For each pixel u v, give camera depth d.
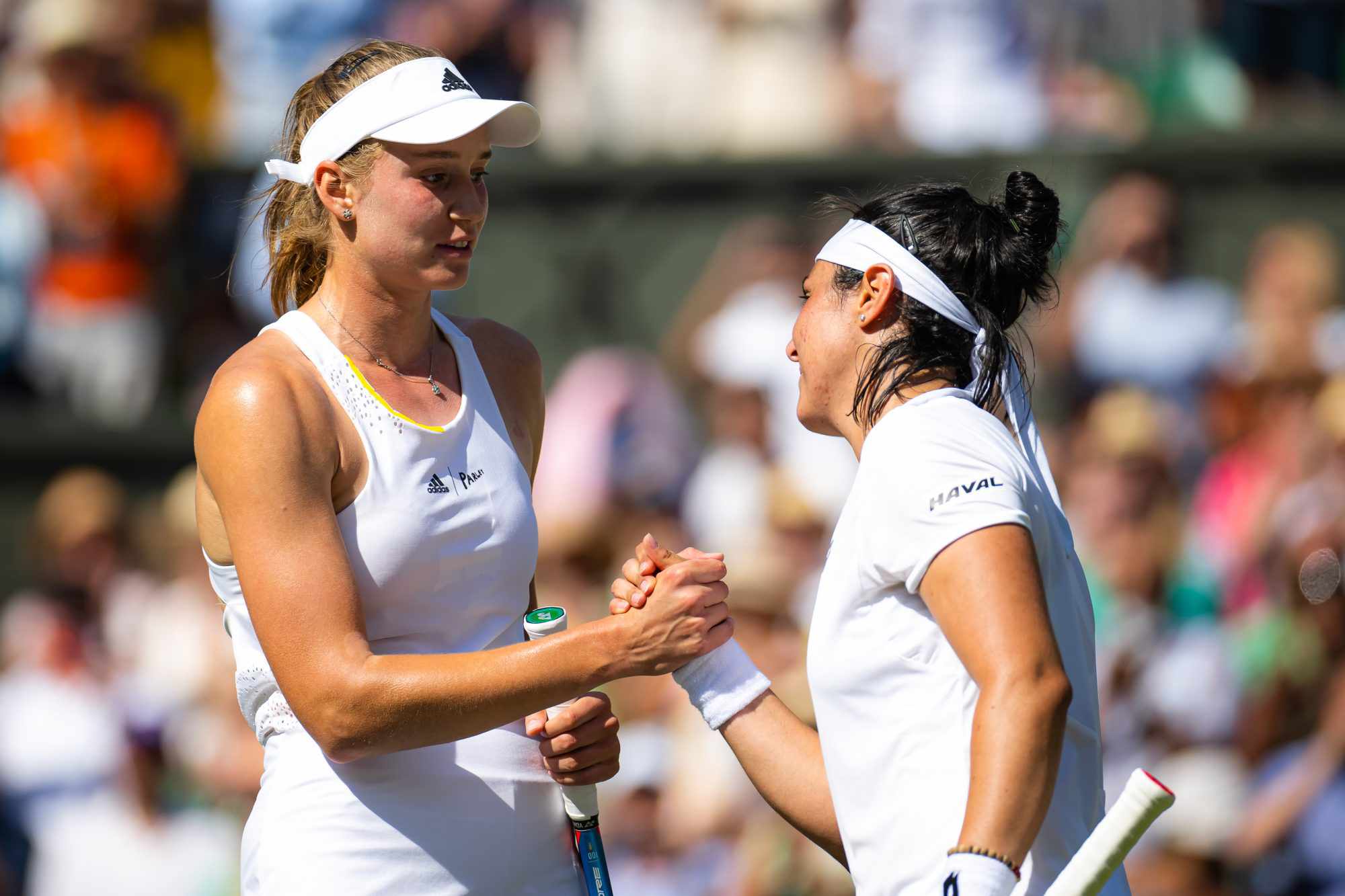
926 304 9.72
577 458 23.55
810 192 24.36
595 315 24.62
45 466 25.02
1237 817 20.38
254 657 10.16
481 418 10.30
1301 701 20.69
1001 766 8.33
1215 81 25.98
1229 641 21.39
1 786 22.77
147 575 24.31
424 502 9.78
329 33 27.62
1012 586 8.69
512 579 10.24
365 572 9.66
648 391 24.08
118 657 23.64
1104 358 23.92
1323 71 26.30
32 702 23.20
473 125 9.41
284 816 9.91
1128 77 26.05
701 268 24.47
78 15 26.30
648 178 24.58
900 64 26.09
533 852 10.30
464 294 24.83
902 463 9.22
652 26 26.36
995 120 25.73
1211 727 21.02
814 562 21.83
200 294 25.75
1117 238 24.03
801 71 26.03
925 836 9.04
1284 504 21.92
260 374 9.50
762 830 19.06
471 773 10.05
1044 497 9.52
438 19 26.55
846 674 9.42
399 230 9.59
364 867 9.77
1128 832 8.29
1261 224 23.94
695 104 26.20
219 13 27.92
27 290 26.03
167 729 22.64
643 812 19.39
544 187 24.73
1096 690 9.64
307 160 9.75
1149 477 22.03
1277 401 23.31
